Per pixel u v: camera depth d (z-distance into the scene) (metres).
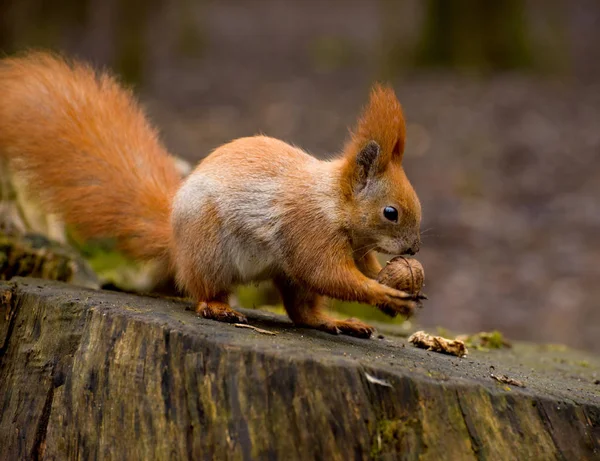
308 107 33.09
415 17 37.44
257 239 8.09
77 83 9.84
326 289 7.97
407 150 27.91
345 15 53.22
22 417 7.38
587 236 22.67
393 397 6.29
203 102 33.66
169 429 6.50
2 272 10.35
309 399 6.15
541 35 36.91
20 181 11.90
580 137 28.44
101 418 6.86
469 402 6.45
